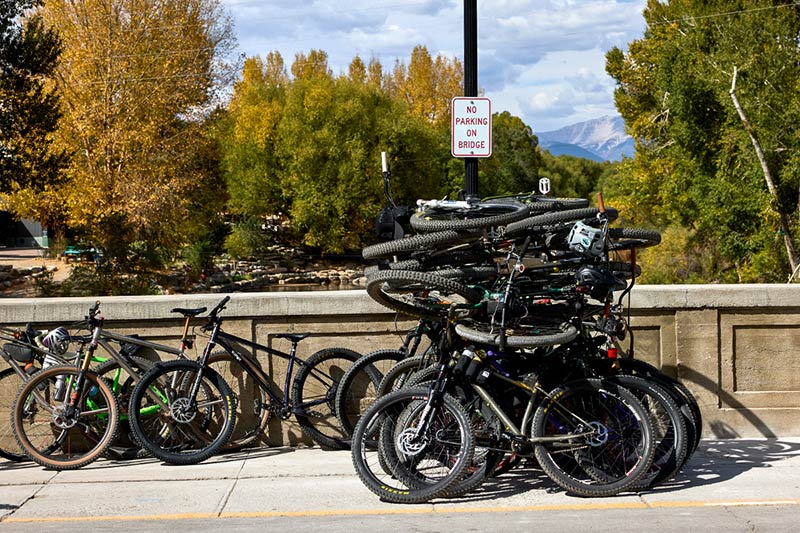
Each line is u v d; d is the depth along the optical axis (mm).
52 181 24000
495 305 5227
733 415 6555
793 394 6562
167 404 6109
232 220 59281
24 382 5988
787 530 4441
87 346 6312
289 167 52625
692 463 5824
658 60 33156
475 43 7754
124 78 36156
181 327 6555
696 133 30734
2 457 6246
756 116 25438
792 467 5684
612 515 4746
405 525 4625
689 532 4434
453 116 7730
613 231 5914
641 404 5145
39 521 4766
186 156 40094
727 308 6535
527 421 5176
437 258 5914
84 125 34688
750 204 26750
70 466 5906
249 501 5098
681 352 6555
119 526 4672
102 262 25000
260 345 6445
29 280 33250
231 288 44438
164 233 37688
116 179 35781
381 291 5449
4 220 53875
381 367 6543
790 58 25609
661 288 6504
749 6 27422
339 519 4750
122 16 36844
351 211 54406
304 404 6414
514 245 5746
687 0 33750
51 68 23891
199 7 39469
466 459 4977
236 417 6168
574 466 5402
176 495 5242
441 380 5125
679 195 32625
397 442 5074
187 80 37906
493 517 4746
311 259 56344
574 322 5367
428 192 55281
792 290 6488
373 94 55500
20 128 23125
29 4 23469
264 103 53844
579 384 5184
